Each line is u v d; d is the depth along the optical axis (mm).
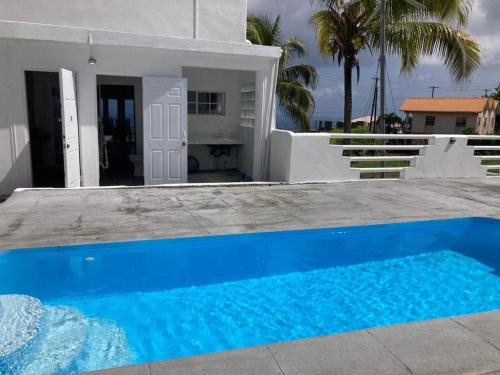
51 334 4012
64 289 5066
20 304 4637
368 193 9008
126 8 8805
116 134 12969
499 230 7172
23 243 5340
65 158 7910
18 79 8031
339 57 15266
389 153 16969
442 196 8984
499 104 45219
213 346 3920
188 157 11703
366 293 5176
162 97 9008
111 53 8523
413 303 4949
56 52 8164
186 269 5773
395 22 13289
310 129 21531
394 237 6836
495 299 5090
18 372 3389
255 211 7285
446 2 12508
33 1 8234
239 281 5438
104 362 3576
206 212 7113
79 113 8500
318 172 9891
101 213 6805
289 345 2953
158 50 8703
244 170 11672
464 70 13469
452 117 42188
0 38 7719
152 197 8016
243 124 11719
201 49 8781
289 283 5418
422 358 2832
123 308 4629
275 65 9727
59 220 6344
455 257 6434
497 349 2975
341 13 14344
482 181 10898
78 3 8484
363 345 2975
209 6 9430
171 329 4211
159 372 2613
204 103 11789
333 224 6652
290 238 6273
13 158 8219
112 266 5457
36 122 11406
